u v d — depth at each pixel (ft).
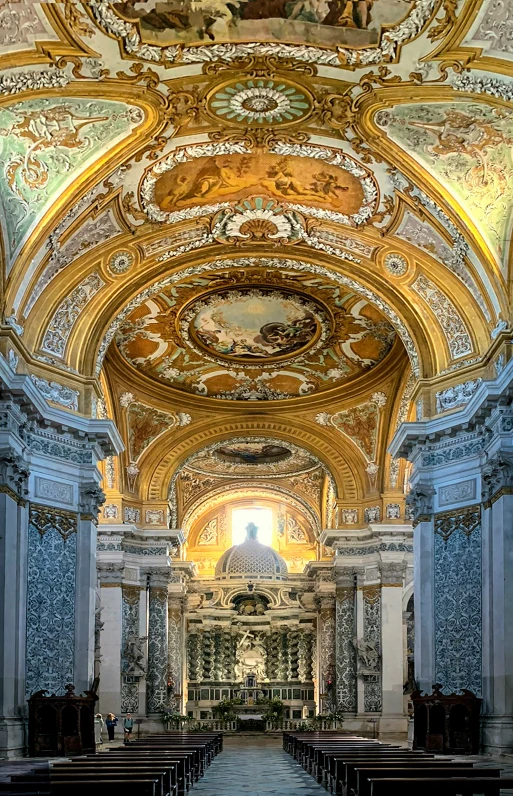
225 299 91.45
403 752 50.52
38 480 71.00
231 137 66.64
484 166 64.59
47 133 61.62
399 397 109.50
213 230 78.07
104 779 32.50
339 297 90.17
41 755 64.49
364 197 72.28
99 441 75.41
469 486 73.05
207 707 157.99
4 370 62.69
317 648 153.48
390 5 52.39
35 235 66.39
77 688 70.59
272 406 115.14
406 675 116.67
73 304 76.07
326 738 74.08
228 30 54.95
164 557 114.93
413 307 78.64
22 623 66.90
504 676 64.44
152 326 96.53
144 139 64.69
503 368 67.77
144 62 56.95
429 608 73.87
